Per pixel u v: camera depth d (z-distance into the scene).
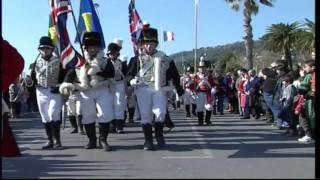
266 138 12.19
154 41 10.32
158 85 10.16
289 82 12.99
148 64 10.27
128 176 7.47
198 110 16.17
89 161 8.91
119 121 13.41
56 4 10.72
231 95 24.03
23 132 15.08
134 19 15.92
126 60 14.40
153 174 7.59
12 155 7.94
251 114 21.05
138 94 10.22
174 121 18.00
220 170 7.82
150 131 10.24
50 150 10.37
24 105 26.58
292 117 12.78
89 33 10.31
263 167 8.02
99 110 10.25
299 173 7.45
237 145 10.84
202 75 16.31
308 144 10.93
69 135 13.19
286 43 58.66
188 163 8.53
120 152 9.95
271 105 15.27
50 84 10.43
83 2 13.50
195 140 11.83
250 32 38.69
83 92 10.30
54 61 10.42
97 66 10.16
